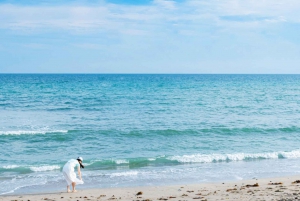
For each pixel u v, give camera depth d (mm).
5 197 12305
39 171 16953
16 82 103750
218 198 10781
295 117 36188
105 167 17719
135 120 32938
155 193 12398
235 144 23516
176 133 26688
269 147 22766
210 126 30047
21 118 33500
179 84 100875
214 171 16797
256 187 12789
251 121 33125
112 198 11648
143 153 20812
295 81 132750
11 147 22078
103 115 35938
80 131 26625
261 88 84688
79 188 13891
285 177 15211
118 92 67062
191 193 12156
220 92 69375
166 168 17422
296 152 20469
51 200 11617
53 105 44188
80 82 108562
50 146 22469
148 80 132500
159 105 45250
